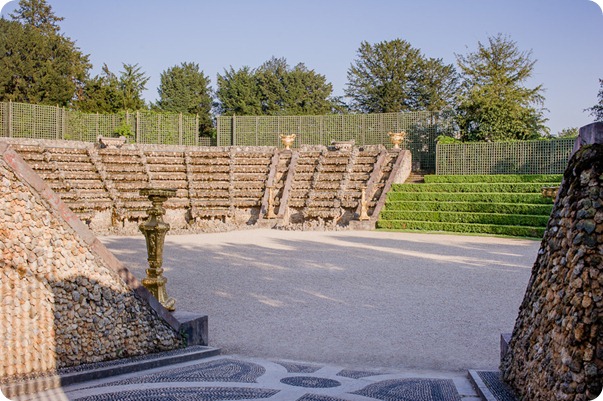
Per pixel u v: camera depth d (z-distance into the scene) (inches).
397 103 2728.8
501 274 730.8
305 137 1918.1
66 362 359.3
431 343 441.7
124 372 358.9
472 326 487.8
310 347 435.2
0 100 2086.6
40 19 2610.7
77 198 1325.0
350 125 1886.1
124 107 2357.3
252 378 334.3
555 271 277.7
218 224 1405.0
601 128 270.5
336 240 1128.2
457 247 1010.7
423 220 1360.7
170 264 808.3
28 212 353.7
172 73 2935.5
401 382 333.1
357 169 1556.3
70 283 366.0
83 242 374.6
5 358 334.3
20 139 1413.6
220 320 511.8
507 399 286.7
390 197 1464.1
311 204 1487.5
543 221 1188.5
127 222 1378.0
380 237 1186.0
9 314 339.6
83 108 2249.0
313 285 661.9
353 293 619.2
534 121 1911.9
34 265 352.2
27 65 2122.3
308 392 299.0
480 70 2231.8
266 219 1441.9
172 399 283.3
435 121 1795.0
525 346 295.9
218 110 3016.7
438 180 1541.6
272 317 522.0
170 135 1898.4
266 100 2893.7
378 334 466.9
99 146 1542.8
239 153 1622.8
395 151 1600.6
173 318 423.5
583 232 254.1
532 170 1523.1
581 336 236.1
